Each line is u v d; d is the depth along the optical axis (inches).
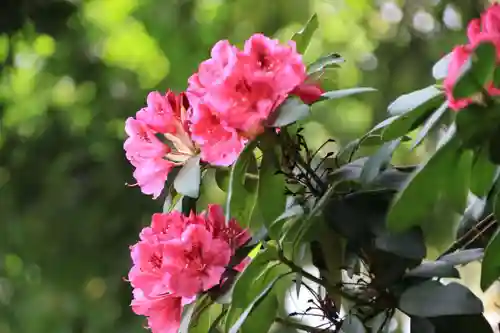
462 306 51.3
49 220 125.0
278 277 54.2
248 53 53.7
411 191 50.1
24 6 110.8
